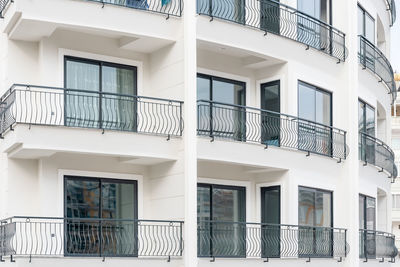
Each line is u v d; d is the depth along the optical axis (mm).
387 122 35531
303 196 26797
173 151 23438
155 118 23094
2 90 23625
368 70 31156
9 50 23094
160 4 24375
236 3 26266
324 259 27078
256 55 25891
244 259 24281
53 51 23141
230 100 26516
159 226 23328
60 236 22031
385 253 32031
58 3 22047
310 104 27641
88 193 23562
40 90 22953
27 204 22844
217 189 25984
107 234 23703
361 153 30328
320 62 28047
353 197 28469
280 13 27109
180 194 23344
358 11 31094
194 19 23734
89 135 22078
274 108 26750
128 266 22250
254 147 25047
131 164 24328
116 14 22875
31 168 23031
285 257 25656
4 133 22516
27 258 20906
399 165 55906
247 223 24141
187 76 23453
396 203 55312
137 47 24250
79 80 23609
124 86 24406
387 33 36531
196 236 23125
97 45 23891
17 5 21578
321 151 27734
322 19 29250
